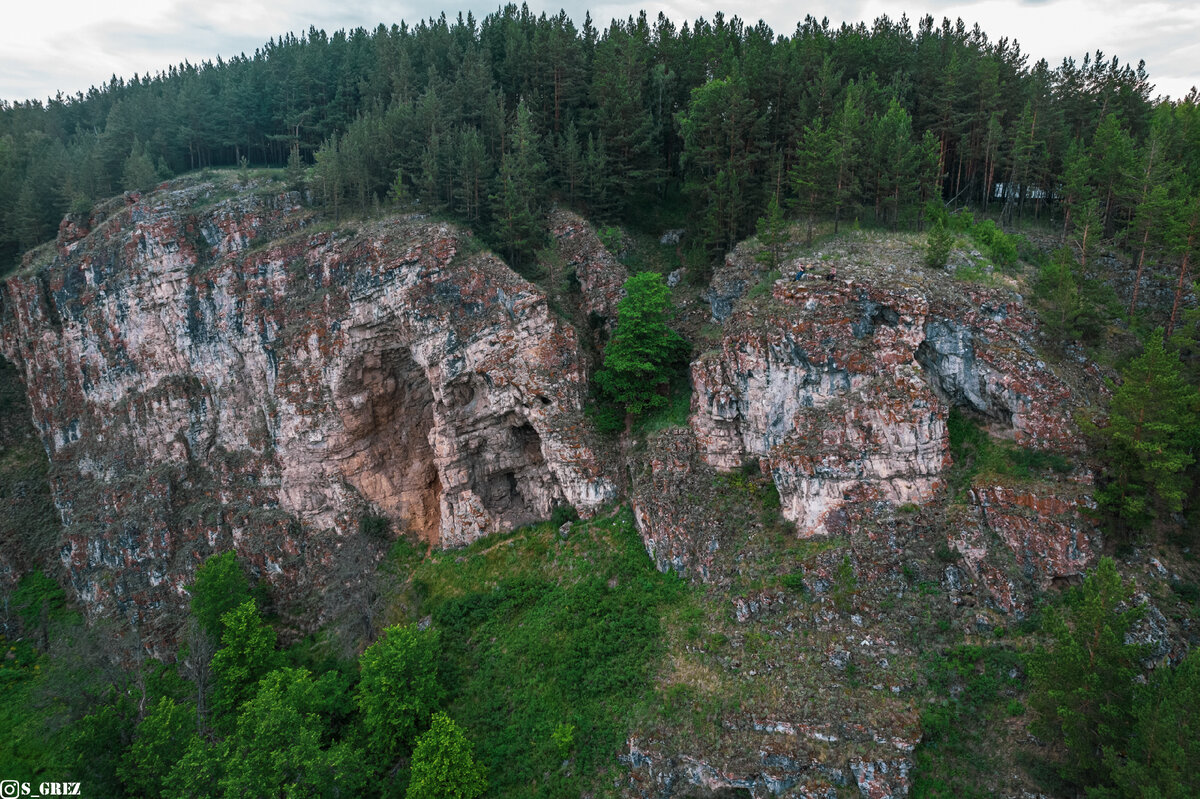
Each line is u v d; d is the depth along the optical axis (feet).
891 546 130.82
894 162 181.57
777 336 148.46
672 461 160.66
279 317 207.82
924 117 220.02
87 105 382.01
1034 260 179.22
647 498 158.92
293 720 133.49
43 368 242.78
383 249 193.36
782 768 111.04
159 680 183.21
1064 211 200.34
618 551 160.86
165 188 255.91
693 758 116.88
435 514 207.21
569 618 149.38
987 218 211.00
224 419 217.97
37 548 227.81
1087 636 93.66
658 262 221.87
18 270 255.91
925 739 109.60
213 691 168.04
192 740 131.54
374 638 172.04
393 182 230.27
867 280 149.28
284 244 210.38
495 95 253.24
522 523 184.55
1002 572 122.11
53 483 233.96
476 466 192.24
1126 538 122.01
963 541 126.72
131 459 224.12
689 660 132.05
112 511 217.36
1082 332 146.41
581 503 173.27
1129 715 89.10
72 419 238.07
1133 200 175.52
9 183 274.36
